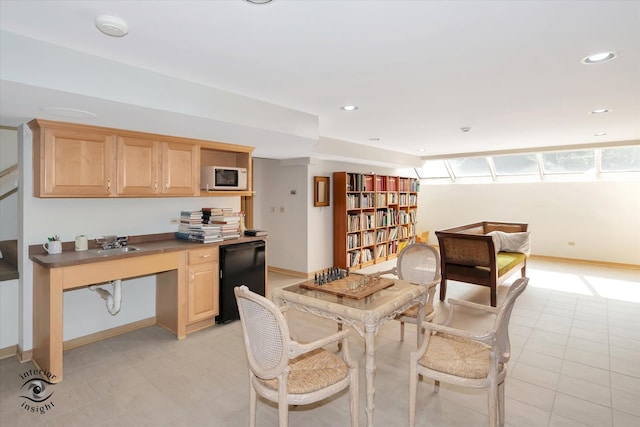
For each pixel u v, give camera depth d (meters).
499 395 2.12
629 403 2.36
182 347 3.19
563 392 2.49
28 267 2.88
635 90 2.94
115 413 2.23
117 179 2.99
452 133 4.86
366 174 6.84
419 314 2.59
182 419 2.19
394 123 4.18
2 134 3.82
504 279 4.69
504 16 1.74
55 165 2.67
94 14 1.70
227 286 3.71
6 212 3.72
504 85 2.80
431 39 1.99
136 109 2.44
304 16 1.72
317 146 4.91
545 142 5.64
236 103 2.95
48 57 1.99
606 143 5.56
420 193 9.17
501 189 7.94
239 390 2.51
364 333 2.03
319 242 5.98
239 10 1.66
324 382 1.83
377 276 2.86
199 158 3.59
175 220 3.86
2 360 2.91
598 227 6.85
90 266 2.72
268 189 6.22
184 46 2.06
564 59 2.28
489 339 1.84
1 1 1.57
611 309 4.28
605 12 1.70
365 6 1.63
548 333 3.54
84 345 3.22
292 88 2.85
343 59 2.27
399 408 2.31
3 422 2.14
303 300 2.29
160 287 3.64
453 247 4.47
